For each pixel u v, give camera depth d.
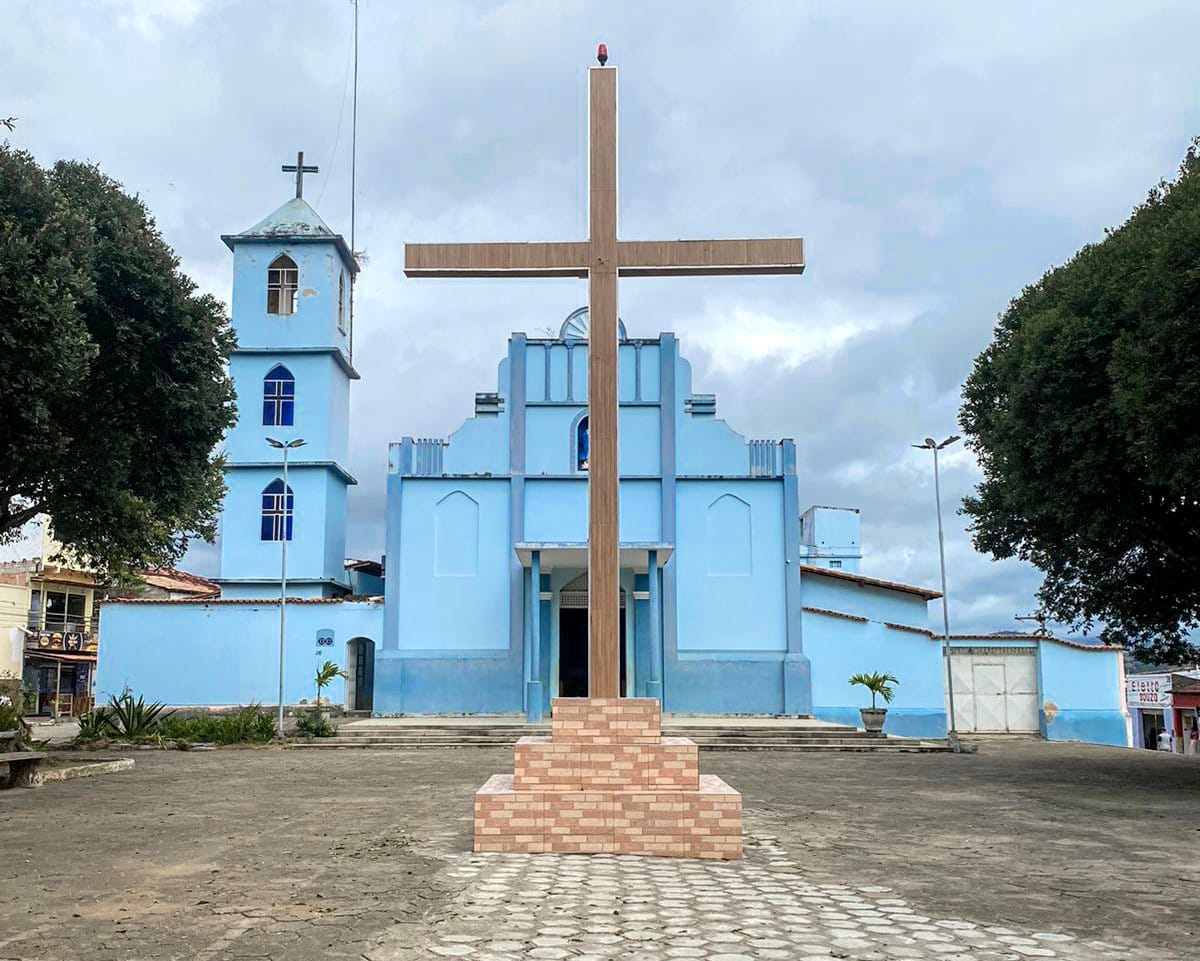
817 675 29.47
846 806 12.99
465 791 14.09
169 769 17.81
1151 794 14.57
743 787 15.32
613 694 9.66
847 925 6.49
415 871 8.05
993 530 19.61
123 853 9.00
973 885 7.88
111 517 16.69
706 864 8.54
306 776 16.44
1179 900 7.41
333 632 29.56
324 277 31.94
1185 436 13.05
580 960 5.61
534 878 7.77
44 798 13.37
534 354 28.61
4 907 6.86
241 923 6.40
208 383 16.22
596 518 9.95
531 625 25.38
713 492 28.14
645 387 28.53
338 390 32.72
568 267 10.49
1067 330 15.12
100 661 29.56
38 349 12.69
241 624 29.67
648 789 9.10
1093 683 31.25
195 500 17.33
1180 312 12.67
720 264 10.50
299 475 31.17
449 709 27.16
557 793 8.95
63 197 14.15
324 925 6.34
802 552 42.41
